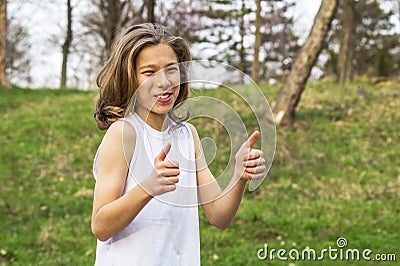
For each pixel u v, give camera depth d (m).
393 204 8.89
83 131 13.30
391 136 12.12
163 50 2.11
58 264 6.50
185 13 23.31
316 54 12.56
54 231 8.00
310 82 17.67
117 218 1.96
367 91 15.40
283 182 9.99
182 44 2.17
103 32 27.03
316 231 7.69
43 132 13.28
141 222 2.10
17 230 8.11
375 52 29.11
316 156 11.02
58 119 14.36
